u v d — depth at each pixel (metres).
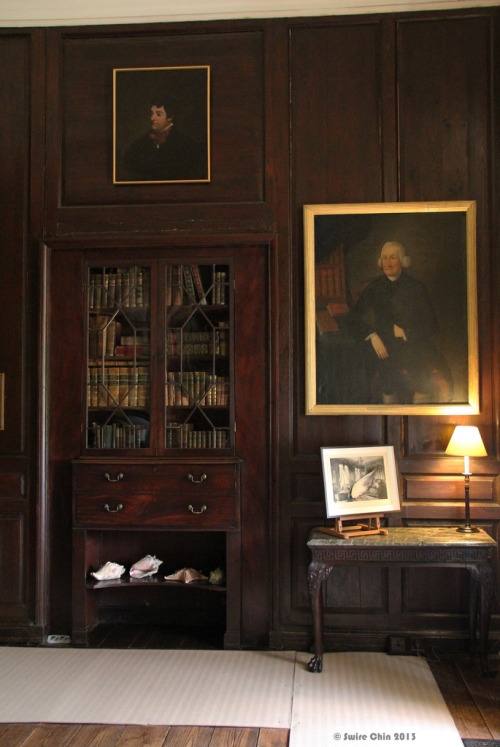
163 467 4.03
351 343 4.05
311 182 4.14
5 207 4.29
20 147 4.32
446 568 3.97
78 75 4.31
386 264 4.06
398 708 3.19
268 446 4.05
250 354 4.10
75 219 4.25
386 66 4.12
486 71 4.08
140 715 3.12
